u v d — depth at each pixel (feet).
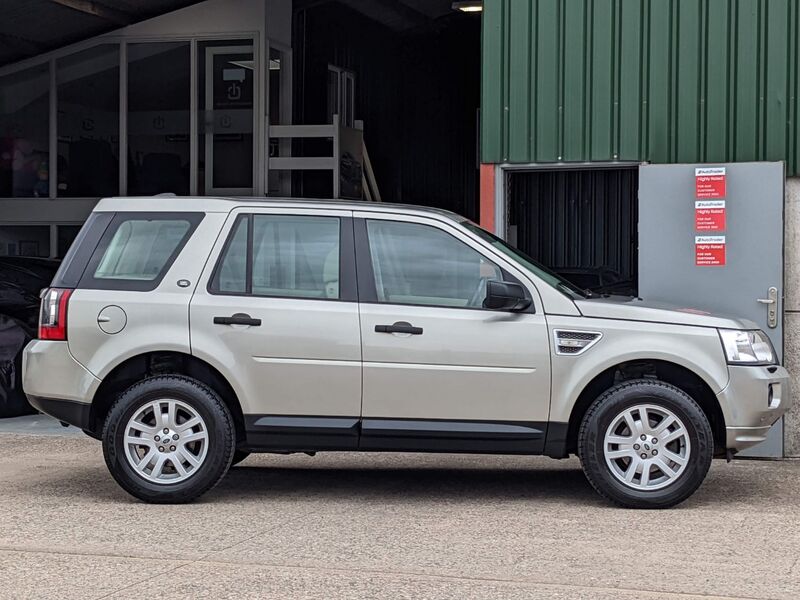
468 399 24.71
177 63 53.11
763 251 32.04
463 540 21.59
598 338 24.66
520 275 25.07
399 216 25.52
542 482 28.09
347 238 25.39
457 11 61.36
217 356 24.86
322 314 24.88
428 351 24.68
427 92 66.95
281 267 25.36
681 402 24.21
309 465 30.68
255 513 24.14
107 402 25.98
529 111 34.42
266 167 52.37
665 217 32.81
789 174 32.63
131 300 25.22
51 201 54.39
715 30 33.17
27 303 41.45
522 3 34.45
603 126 33.88
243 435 25.52
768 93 32.81
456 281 25.16
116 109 53.72
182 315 25.05
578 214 47.60
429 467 30.40
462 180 68.23
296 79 54.75
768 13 32.81
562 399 24.59
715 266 32.42
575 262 47.57
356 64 60.80
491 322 24.72
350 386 24.79
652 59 33.55
